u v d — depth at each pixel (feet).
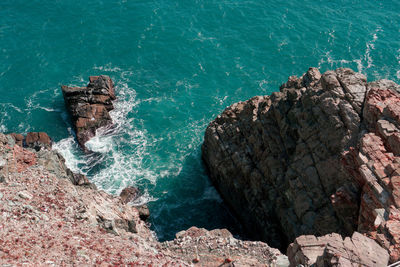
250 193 155.22
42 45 238.07
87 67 225.97
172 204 166.81
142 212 155.84
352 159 105.60
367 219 94.94
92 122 191.11
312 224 124.98
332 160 119.55
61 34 245.45
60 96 211.41
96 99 197.16
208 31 245.24
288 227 135.33
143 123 197.47
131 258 84.02
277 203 140.87
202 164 183.11
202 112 202.59
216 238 110.52
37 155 125.70
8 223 85.20
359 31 237.25
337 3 263.08
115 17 257.14
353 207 109.40
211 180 177.37
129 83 217.15
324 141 122.72
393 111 103.40
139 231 134.92
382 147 98.99
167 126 196.54
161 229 157.38
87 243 86.12
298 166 132.05
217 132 167.53
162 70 224.12
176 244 110.11
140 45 237.86
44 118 199.82
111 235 96.37
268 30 242.37
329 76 124.26
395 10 254.47
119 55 232.73
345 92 120.37
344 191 110.01
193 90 212.84
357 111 115.75
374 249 67.46
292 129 135.54
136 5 265.95
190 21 252.42
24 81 218.18
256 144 149.69
